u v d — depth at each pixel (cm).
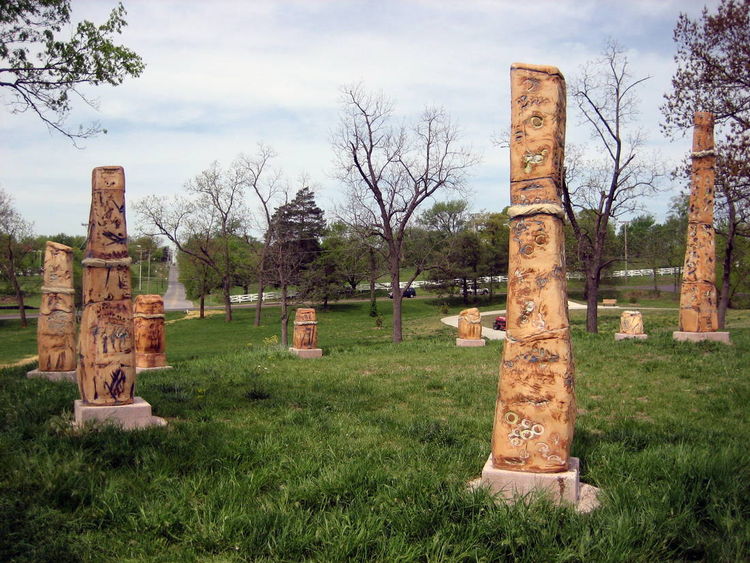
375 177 3008
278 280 4125
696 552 451
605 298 5859
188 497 553
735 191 2309
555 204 577
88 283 814
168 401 1020
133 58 1466
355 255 3322
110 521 513
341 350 2138
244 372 1428
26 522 478
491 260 6462
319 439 770
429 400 1092
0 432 737
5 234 5238
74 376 1337
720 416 906
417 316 5831
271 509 516
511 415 571
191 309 6756
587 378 1263
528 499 530
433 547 451
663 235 5316
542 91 585
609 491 543
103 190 823
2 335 4697
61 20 1374
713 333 1673
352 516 501
